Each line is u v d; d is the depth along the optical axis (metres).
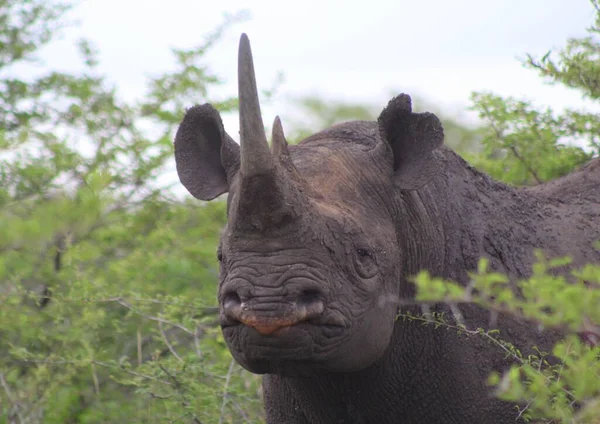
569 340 15.87
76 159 24.97
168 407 21.23
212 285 26.31
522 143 23.50
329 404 16.94
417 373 16.73
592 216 19.55
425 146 15.88
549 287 13.18
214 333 23.22
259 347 13.69
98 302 23.95
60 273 24.03
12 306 23.64
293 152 16.05
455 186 18.02
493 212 18.19
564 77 21.25
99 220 17.97
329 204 14.77
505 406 16.75
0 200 22.47
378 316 14.91
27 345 24.06
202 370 21.33
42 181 24.19
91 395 23.62
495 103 23.62
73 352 23.30
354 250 14.50
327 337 14.11
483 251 17.58
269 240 13.69
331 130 17.22
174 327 25.36
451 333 16.75
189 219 28.28
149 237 26.16
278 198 13.48
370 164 15.97
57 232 15.07
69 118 28.64
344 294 14.23
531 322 17.12
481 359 16.81
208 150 16.58
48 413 22.81
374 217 15.43
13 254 23.16
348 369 14.73
